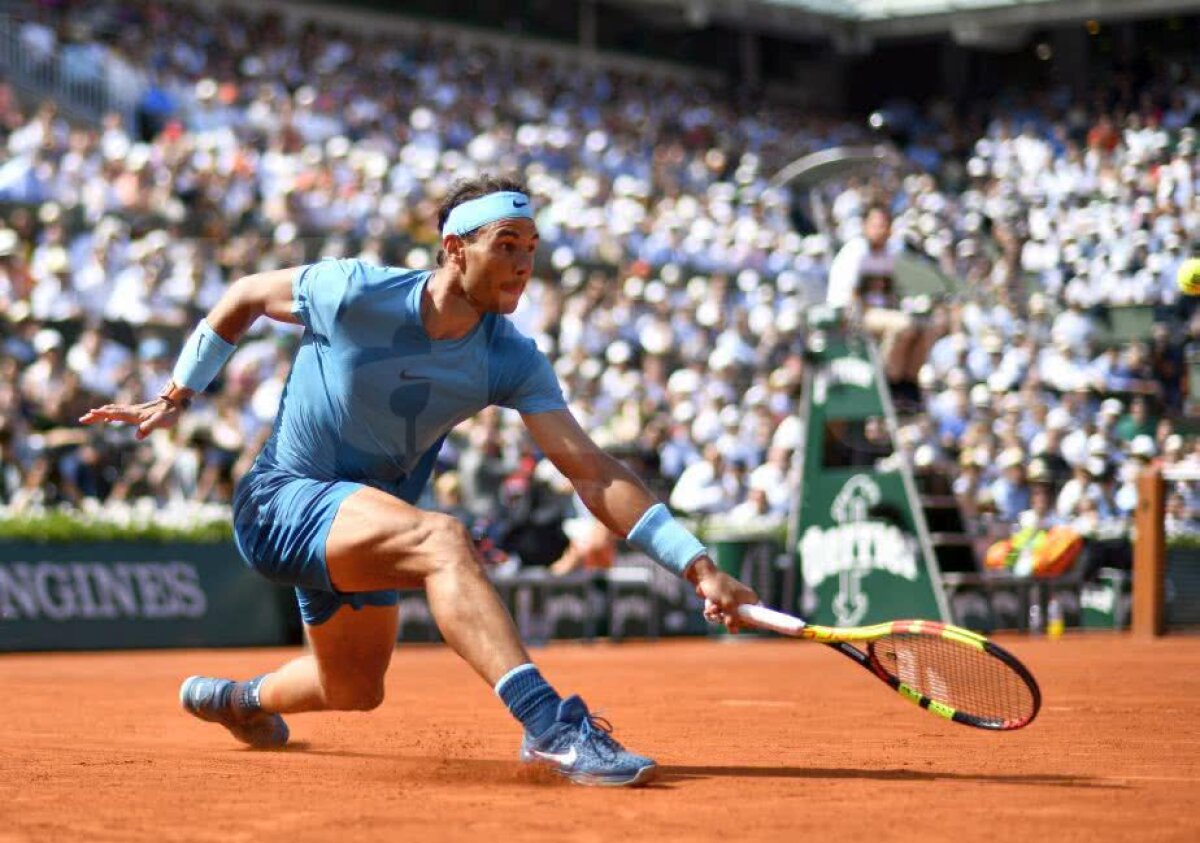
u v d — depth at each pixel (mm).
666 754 5500
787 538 17047
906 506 15297
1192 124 33188
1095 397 24328
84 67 26562
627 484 4891
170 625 15242
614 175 30203
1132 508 20734
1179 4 35344
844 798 4250
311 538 4770
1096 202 30875
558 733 4527
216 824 3805
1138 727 6504
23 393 16625
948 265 28281
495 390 4922
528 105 32406
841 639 4797
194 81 28375
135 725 7070
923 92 41969
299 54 31281
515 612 15703
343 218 23234
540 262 24984
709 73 42250
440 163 27203
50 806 4164
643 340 23391
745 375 22688
